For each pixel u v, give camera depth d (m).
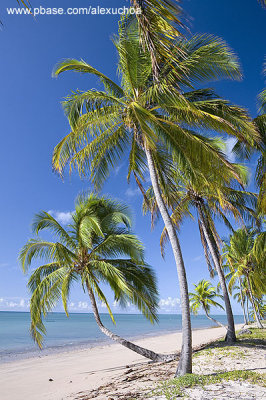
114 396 7.20
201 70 9.52
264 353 10.84
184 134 8.91
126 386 8.41
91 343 31.47
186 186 16.06
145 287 13.48
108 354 20.48
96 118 9.70
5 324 78.50
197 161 9.04
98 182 11.14
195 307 29.44
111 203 14.95
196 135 9.84
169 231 8.86
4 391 10.59
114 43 9.40
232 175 8.70
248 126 9.13
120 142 10.96
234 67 9.32
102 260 13.59
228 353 10.92
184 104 7.90
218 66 9.38
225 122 8.02
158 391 6.62
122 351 21.89
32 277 13.19
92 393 8.36
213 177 9.62
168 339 31.55
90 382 10.80
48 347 28.06
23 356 21.75
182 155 9.21
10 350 25.91
